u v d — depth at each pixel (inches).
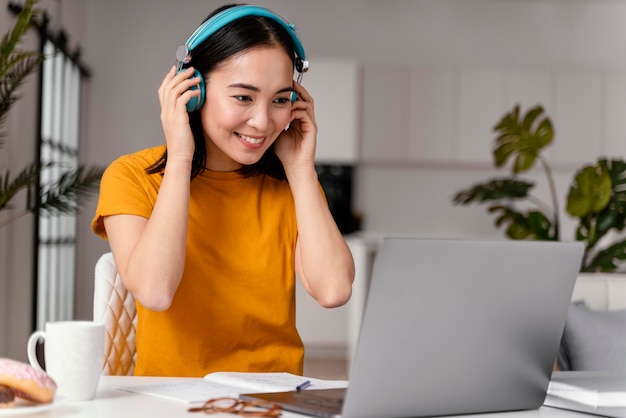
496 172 329.1
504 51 328.2
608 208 175.3
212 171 71.4
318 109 307.7
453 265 44.8
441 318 45.3
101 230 70.5
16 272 179.6
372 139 317.1
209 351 69.2
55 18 232.8
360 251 241.3
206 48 63.8
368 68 317.4
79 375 49.4
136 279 62.2
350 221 319.9
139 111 306.3
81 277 288.7
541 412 51.3
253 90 63.1
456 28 326.0
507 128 195.2
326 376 247.8
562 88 319.3
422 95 318.0
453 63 326.3
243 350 70.1
